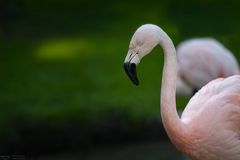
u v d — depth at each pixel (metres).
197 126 6.53
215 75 11.72
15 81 14.53
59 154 11.64
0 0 19.72
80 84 14.20
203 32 17.97
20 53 16.64
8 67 15.55
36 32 18.55
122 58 15.81
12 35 18.28
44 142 11.64
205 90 6.87
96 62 15.63
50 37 18.03
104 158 11.41
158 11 20.08
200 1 20.61
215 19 19.16
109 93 13.53
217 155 6.65
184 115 6.75
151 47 6.33
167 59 6.41
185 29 18.23
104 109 12.28
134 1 21.19
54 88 13.97
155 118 12.04
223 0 20.42
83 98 13.18
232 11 19.72
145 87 13.92
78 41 17.39
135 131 11.92
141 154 11.48
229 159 6.68
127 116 12.05
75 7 20.92
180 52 11.98
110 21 19.38
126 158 11.37
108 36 17.83
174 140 6.54
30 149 11.58
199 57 11.76
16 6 20.06
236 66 11.88
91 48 16.75
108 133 11.86
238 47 16.59
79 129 11.80
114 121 11.97
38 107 12.60
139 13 19.95
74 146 11.70
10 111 12.34
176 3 20.61
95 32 18.38
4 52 16.75
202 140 6.54
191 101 6.88
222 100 6.62
